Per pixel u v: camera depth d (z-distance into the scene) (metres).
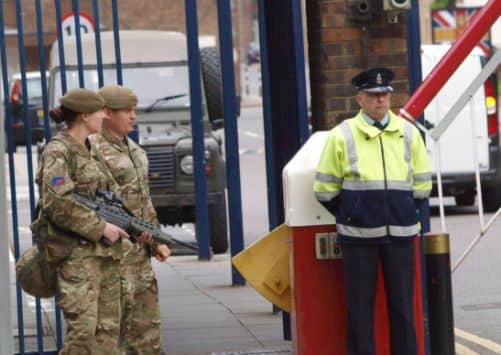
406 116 18.67
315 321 18.17
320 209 18.11
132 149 19.36
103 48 38.59
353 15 21.05
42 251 17.33
